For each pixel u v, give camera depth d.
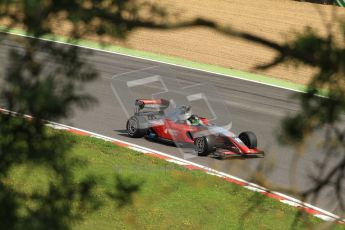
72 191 20.48
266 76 100.56
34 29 12.56
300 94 11.49
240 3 135.00
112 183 40.94
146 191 41.03
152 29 10.42
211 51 113.31
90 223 34.94
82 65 16.00
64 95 16.02
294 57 10.08
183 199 40.47
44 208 19.59
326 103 11.28
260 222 37.69
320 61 10.13
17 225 18.48
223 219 37.97
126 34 11.15
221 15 126.12
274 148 58.41
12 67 15.71
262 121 71.81
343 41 10.25
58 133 17.97
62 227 19.44
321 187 12.30
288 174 49.62
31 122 16.69
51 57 15.80
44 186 36.34
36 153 17.20
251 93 87.62
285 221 37.94
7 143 16.91
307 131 11.52
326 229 13.80
